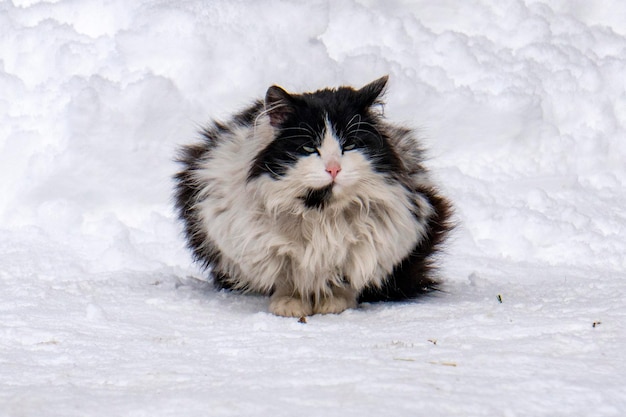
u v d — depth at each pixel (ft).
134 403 16.80
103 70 45.19
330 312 27.71
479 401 16.71
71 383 18.95
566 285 31.30
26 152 43.09
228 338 23.39
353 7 50.29
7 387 18.66
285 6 46.42
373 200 27.14
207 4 46.29
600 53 53.01
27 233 39.47
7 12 48.73
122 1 48.65
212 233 28.73
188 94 44.29
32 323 25.05
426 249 29.81
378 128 27.45
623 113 49.73
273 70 45.11
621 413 16.35
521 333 22.76
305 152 26.21
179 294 29.94
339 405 16.52
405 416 15.94
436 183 33.32
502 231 40.19
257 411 16.24
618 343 21.16
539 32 52.49
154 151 42.98
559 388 17.44
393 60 48.32
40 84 45.21
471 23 53.21
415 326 24.31
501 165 46.06
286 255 27.76
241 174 27.68
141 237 39.63
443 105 46.83
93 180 42.09
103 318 25.81
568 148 47.50
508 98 47.19
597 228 41.14
